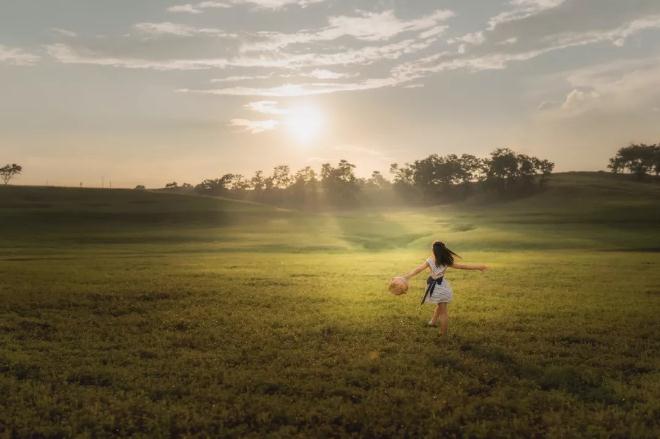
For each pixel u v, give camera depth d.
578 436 6.80
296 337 11.74
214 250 51.28
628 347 11.15
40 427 6.97
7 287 19.16
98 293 17.67
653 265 31.44
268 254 45.59
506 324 13.42
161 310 15.07
